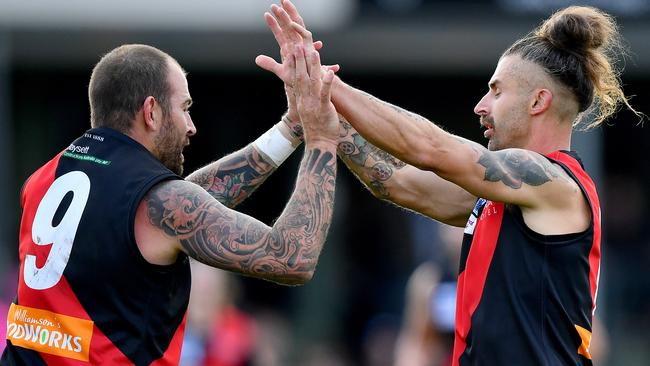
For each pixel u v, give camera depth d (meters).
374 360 43.25
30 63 38.50
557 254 14.66
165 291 14.27
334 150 14.83
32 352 14.32
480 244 15.18
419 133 14.42
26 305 14.55
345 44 37.22
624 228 45.31
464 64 37.69
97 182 14.35
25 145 43.59
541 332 14.62
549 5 36.56
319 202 14.54
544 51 15.32
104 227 14.06
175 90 14.88
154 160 14.54
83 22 37.22
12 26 37.03
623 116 45.00
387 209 45.03
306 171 14.62
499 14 37.06
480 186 14.55
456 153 14.46
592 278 15.11
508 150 14.82
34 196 14.98
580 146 36.06
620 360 41.41
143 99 14.62
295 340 43.94
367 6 37.00
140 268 14.02
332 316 44.72
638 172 45.41
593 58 15.30
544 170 14.64
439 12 37.16
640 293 43.50
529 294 14.66
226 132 44.84
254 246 14.12
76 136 44.16
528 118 15.38
